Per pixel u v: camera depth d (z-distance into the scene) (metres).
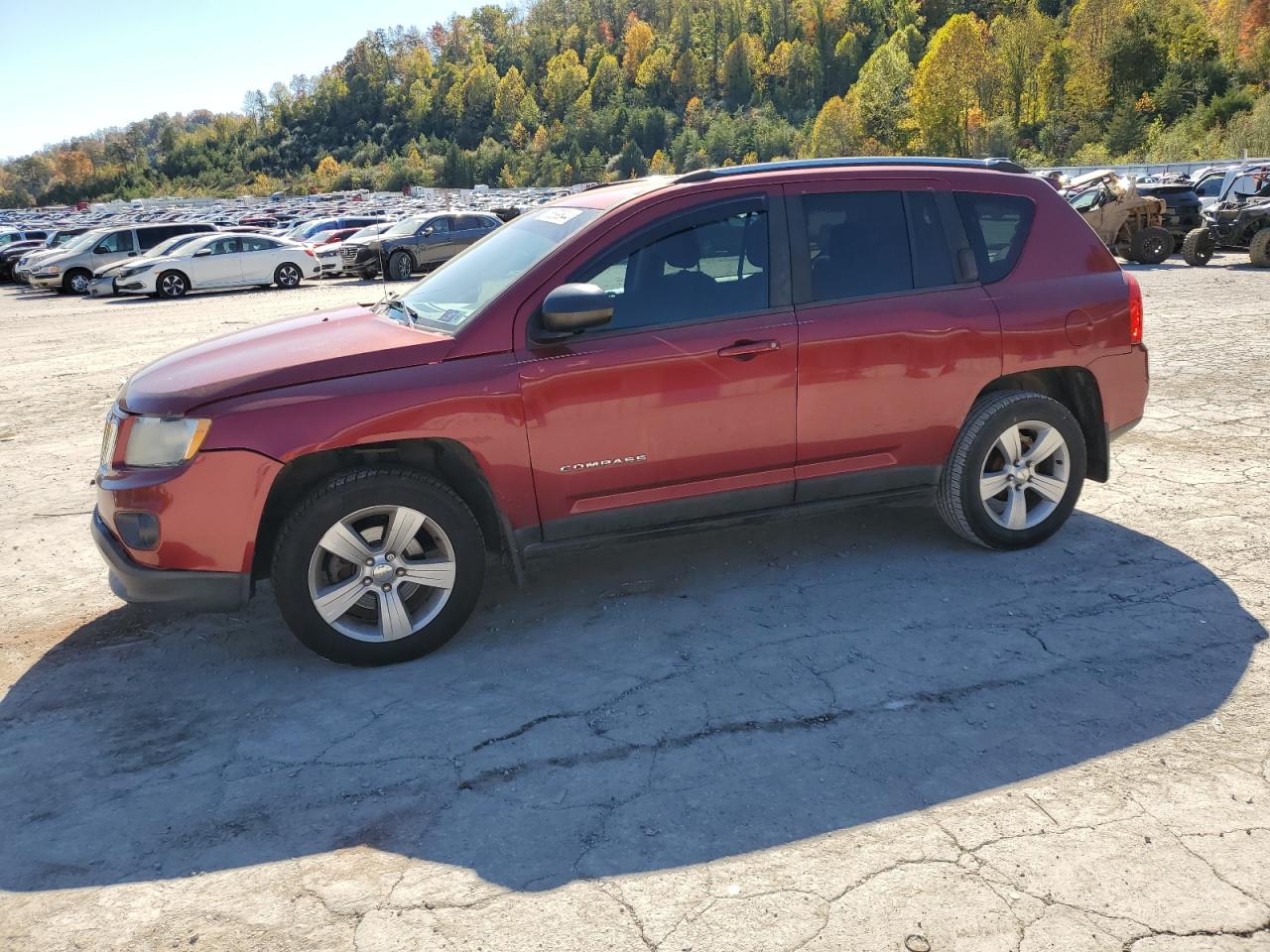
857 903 2.44
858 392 4.24
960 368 4.39
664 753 3.17
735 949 2.31
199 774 3.17
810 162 4.38
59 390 10.88
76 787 3.14
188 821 2.93
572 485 3.96
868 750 3.13
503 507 3.89
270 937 2.43
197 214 92.38
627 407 3.93
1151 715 3.27
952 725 3.26
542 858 2.68
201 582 3.66
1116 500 5.43
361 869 2.67
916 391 4.34
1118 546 4.74
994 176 4.60
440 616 3.89
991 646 3.80
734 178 4.16
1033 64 150.25
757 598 4.34
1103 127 117.81
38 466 7.48
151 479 3.61
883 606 4.19
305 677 3.83
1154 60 120.44
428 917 2.47
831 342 4.16
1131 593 4.21
